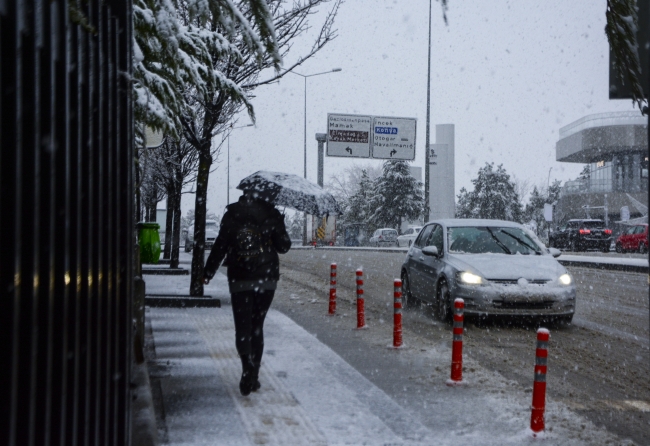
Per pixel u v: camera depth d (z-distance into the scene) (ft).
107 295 10.21
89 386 9.33
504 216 210.38
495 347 29.89
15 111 6.59
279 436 16.81
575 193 203.51
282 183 21.06
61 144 8.07
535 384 17.63
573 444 17.03
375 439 16.79
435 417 19.04
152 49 16.10
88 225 9.11
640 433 18.28
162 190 85.30
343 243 221.66
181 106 21.86
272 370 24.04
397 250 143.33
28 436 7.09
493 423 18.57
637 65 8.34
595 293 52.95
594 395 22.17
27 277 7.09
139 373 21.06
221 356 26.16
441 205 205.36
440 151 205.46
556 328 35.27
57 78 8.04
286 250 21.20
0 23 6.45
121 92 11.26
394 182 210.38
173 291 50.19
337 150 115.34
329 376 23.26
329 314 39.68
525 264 36.22
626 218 144.46
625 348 30.07
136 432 15.38
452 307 35.47
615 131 185.16
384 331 33.68
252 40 9.73
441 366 25.64
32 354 7.12
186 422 17.83
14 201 6.59
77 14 8.42
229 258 20.47
